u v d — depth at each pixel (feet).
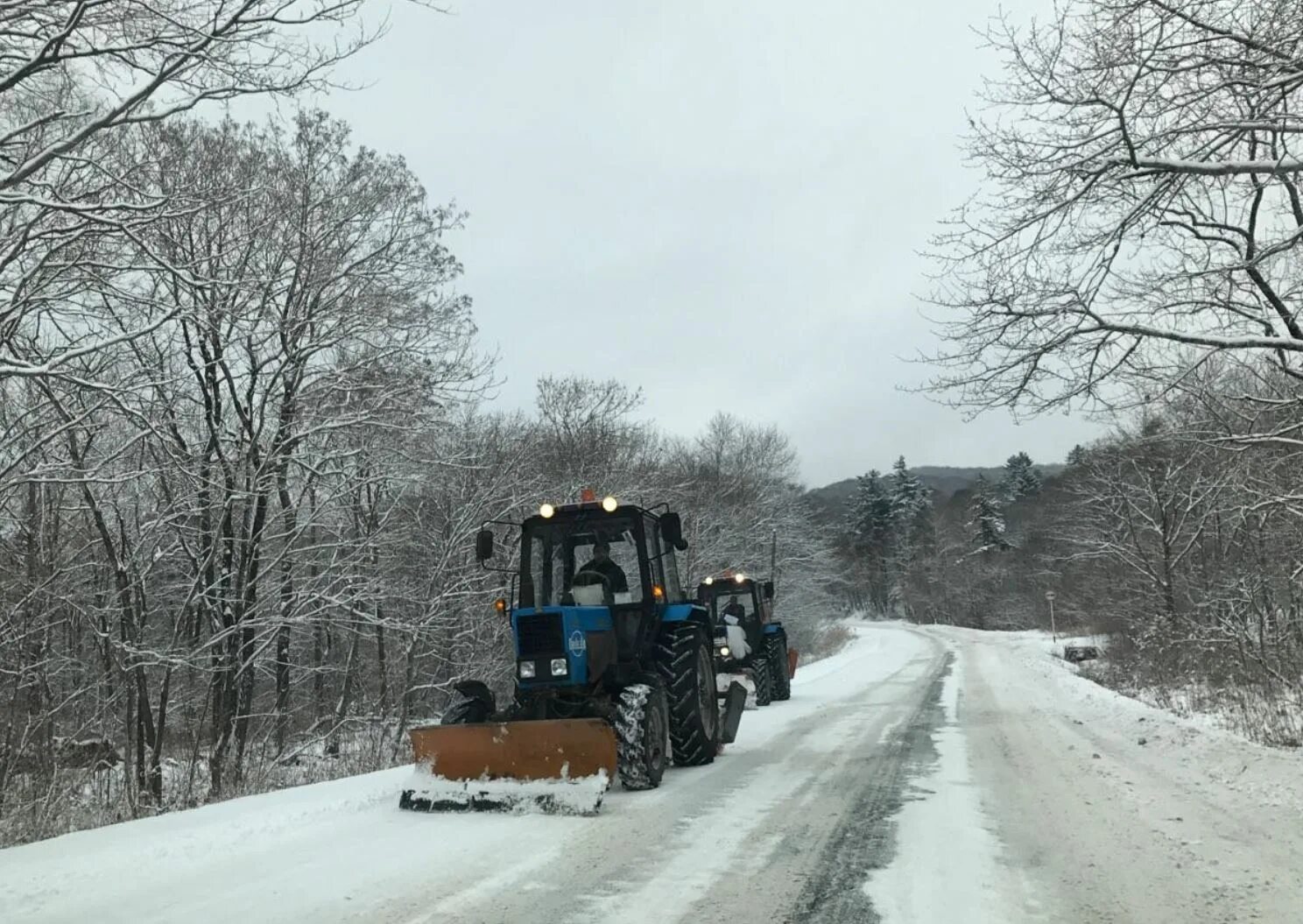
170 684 43.09
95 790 37.17
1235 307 26.30
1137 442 38.70
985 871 15.70
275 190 40.22
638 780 23.15
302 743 45.91
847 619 294.46
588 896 14.28
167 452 35.32
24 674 34.76
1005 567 249.55
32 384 29.73
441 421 46.39
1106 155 23.61
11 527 34.73
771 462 141.49
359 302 44.11
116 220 21.93
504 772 21.62
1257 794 22.49
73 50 20.48
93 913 13.38
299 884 14.85
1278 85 21.53
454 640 57.62
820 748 32.07
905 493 311.88
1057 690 57.72
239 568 41.19
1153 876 15.40
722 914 13.41
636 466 91.71
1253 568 55.67
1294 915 13.24
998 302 25.41
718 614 55.16
